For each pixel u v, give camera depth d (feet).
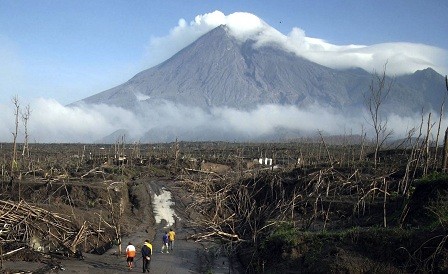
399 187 163.63
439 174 141.90
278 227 159.33
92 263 142.41
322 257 121.39
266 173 247.29
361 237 120.47
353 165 219.00
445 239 104.06
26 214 160.25
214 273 144.46
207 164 357.00
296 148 469.98
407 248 110.52
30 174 274.77
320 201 176.04
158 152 502.38
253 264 144.66
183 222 220.23
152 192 262.26
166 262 153.28
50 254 143.54
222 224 211.41
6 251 137.90
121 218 209.97
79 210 194.90
